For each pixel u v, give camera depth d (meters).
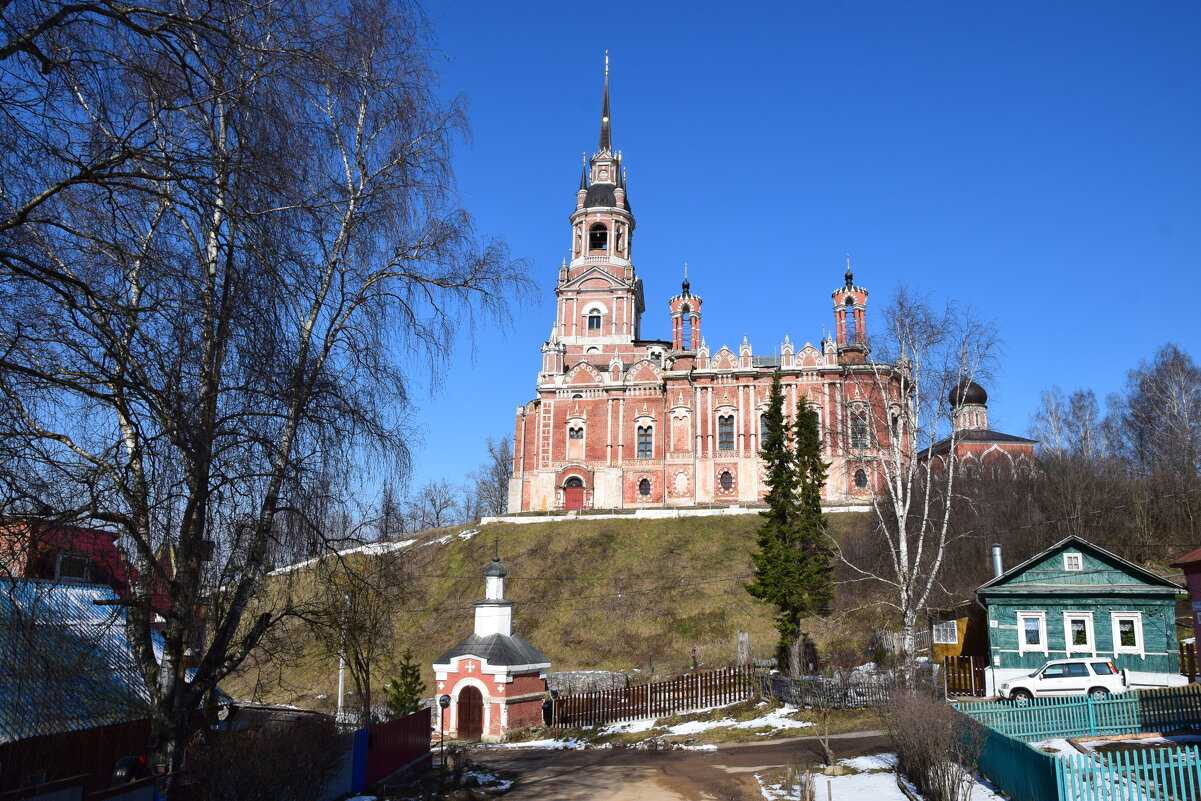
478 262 20.06
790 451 44.94
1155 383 72.31
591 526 75.50
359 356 16.47
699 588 63.16
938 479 52.69
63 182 10.52
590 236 101.25
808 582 41.66
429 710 29.50
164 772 15.14
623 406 87.94
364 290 17.73
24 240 10.99
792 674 39.50
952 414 35.75
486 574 43.34
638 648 56.72
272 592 16.89
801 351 84.81
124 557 13.29
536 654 42.59
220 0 11.54
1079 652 35.09
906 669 33.09
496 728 39.41
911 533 49.50
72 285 11.22
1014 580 36.38
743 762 27.47
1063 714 23.88
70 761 16.39
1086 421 80.50
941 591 47.56
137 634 14.80
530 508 87.31
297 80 13.59
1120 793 14.99
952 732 19.22
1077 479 57.53
